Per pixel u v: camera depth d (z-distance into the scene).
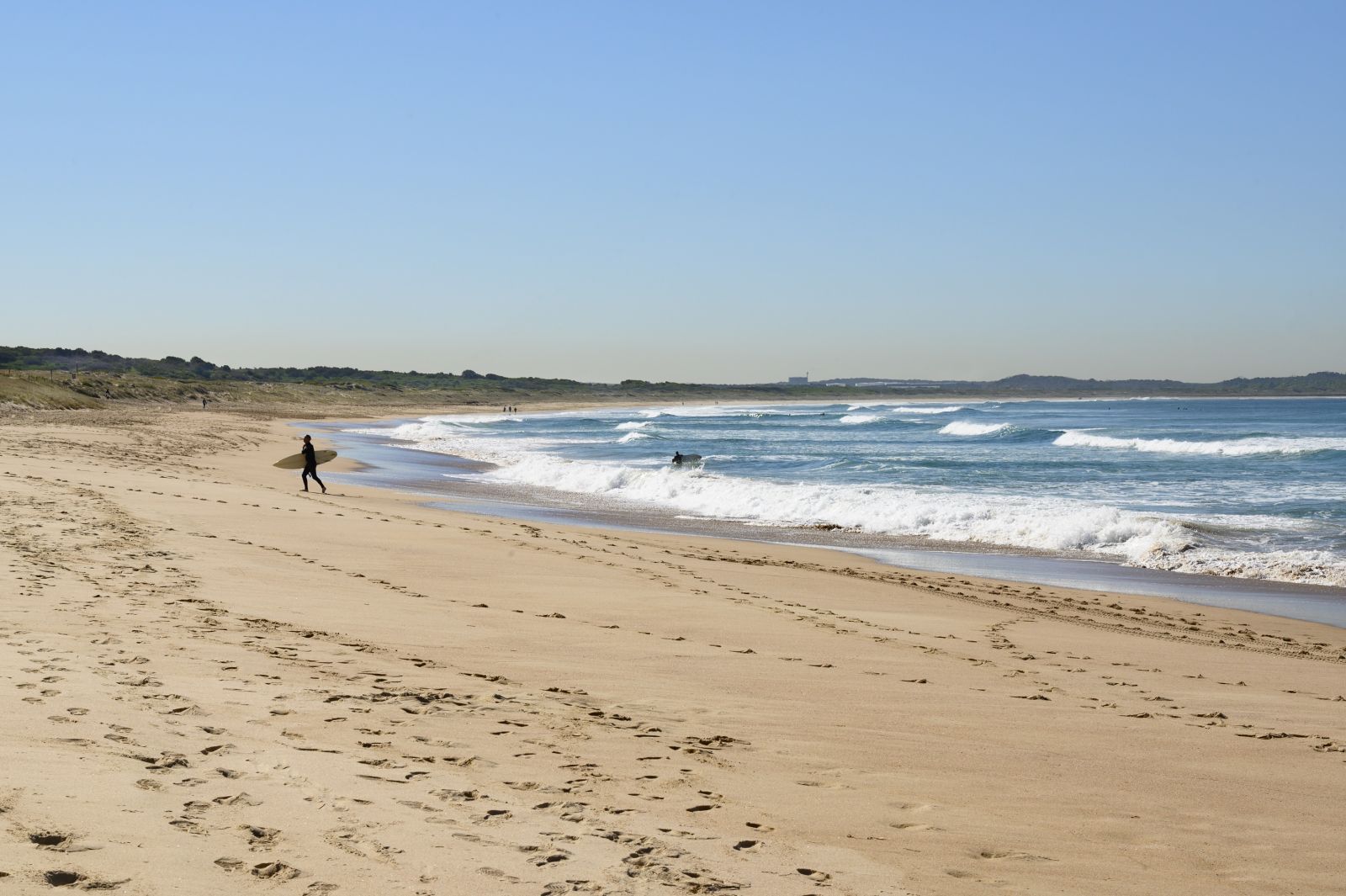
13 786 4.09
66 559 11.50
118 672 6.53
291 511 19.56
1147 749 6.70
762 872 4.02
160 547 13.18
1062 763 6.22
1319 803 5.67
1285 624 13.31
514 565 14.37
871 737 6.59
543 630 9.83
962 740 6.64
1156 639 11.88
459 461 43.19
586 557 15.76
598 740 6.01
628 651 9.04
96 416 64.62
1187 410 148.38
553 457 46.53
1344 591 15.69
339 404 143.88
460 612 10.56
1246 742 7.04
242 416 93.19
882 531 22.30
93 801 4.04
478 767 5.18
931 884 4.09
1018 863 4.45
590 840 4.18
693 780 5.33
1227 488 31.33
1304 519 23.11
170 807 4.08
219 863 3.55
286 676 6.93
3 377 71.94
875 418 112.31
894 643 10.35
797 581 14.87
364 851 3.80
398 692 6.76
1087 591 15.67
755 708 7.22
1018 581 16.45
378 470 37.00
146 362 181.62
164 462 31.94
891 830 4.79
